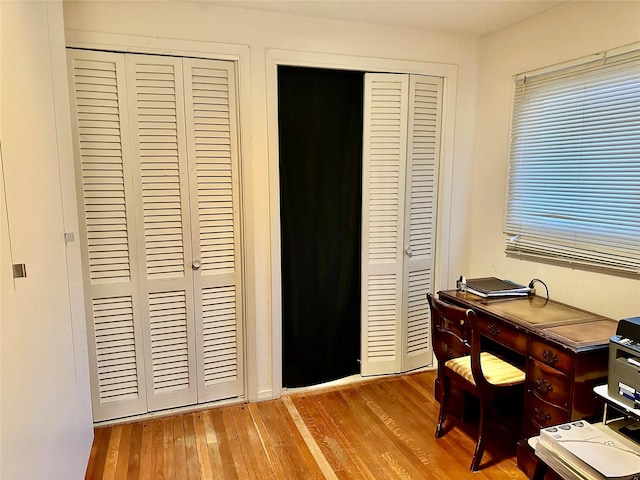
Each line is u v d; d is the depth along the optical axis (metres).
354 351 3.08
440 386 2.42
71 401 1.73
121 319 2.45
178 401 2.62
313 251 2.86
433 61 2.87
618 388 1.64
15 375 1.12
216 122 2.48
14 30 1.25
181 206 2.47
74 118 2.23
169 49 2.33
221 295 2.63
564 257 2.43
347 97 2.80
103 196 2.33
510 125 2.76
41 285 1.39
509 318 2.15
